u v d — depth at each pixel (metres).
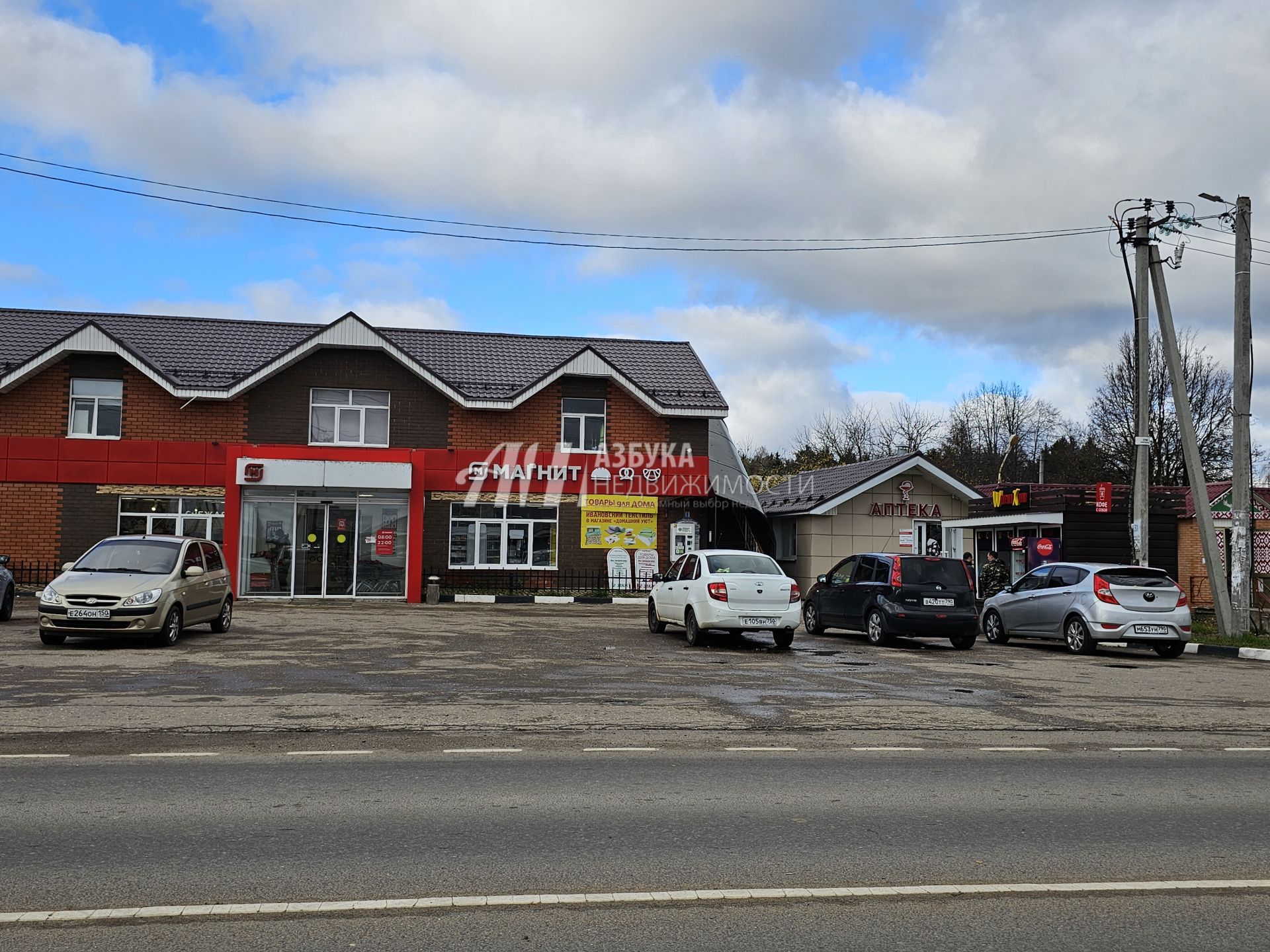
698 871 5.54
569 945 4.52
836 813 6.80
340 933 4.62
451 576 30.34
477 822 6.44
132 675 12.98
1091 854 5.96
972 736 9.85
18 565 28.56
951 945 4.57
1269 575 24.77
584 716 10.53
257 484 28.48
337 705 11.00
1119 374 51.38
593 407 31.88
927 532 34.12
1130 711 11.62
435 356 32.62
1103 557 28.61
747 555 18.78
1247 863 5.83
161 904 4.95
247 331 32.66
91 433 29.48
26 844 5.88
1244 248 20.17
